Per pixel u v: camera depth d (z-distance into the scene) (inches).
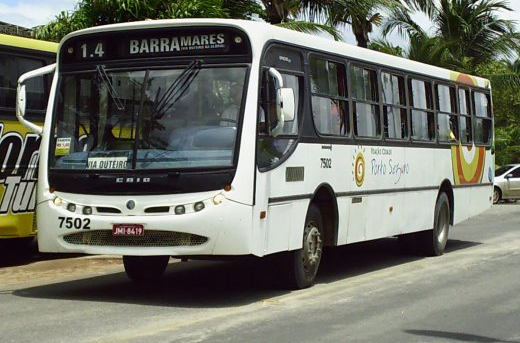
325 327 318.3
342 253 592.4
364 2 796.0
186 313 342.3
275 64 376.5
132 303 367.6
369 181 468.1
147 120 359.9
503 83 1346.0
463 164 621.9
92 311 346.0
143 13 652.1
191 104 358.0
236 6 733.3
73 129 373.4
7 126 490.3
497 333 315.3
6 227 490.6
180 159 349.4
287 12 775.7
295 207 387.5
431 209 562.6
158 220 345.1
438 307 367.9
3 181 487.5
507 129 1571.1
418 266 515.8
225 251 342.6
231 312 345.1
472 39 1278.3
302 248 401.7
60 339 289.3
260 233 354.6
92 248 357.1
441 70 589.9
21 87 389.1
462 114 626.5
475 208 650.8
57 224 362.6
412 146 530.0
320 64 422.0
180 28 363.3
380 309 360.2
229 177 343.6
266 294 395.2
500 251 601.9
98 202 355.9
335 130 432.1
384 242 669.9
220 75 357.7
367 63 475.2
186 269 492.4
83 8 668.1
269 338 295.9
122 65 371.6
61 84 382.3
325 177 417.4
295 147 387.5
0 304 364.2
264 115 361.7
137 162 353.7
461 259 554.3
